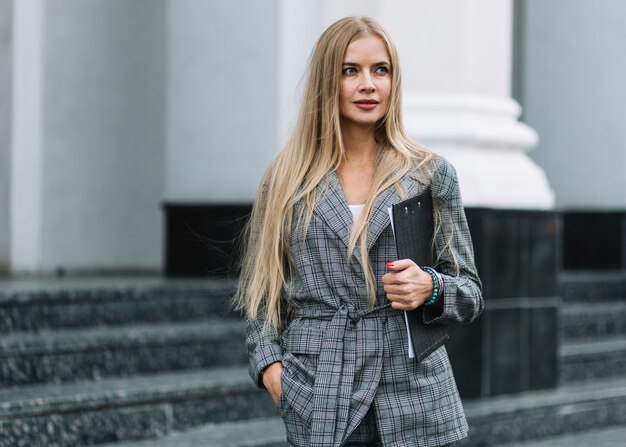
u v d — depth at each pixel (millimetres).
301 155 4191
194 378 7422
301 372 4039
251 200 9273
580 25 12547
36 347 6953
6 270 10219
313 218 4082
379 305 4051
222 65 9430
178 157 9727
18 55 10125
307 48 9234
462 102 8492
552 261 8781
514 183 8555
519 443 8094
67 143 10391
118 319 8016
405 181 4098
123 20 10750
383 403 3975
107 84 10641
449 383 4117
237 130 9359
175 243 9773
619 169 12320
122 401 6699
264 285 4211
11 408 6211
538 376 8695
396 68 4172
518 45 12961
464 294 4023
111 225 10719
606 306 10961
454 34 8523
